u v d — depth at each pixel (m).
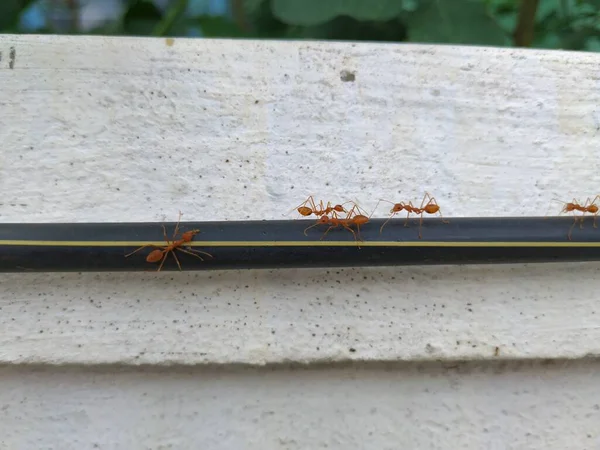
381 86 0.10
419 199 0.10
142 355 0.09
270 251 0.09
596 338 0.10
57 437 0.10
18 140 0.10
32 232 0.09
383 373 0.10
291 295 0.10
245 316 0.10
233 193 0.10
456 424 0.10
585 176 0.11
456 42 0.11
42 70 0.10
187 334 0.09
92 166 0.10
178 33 0.13
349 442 0.10
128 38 0.10
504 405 0.10
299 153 0.10
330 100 0.10
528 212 0.10
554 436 0.10
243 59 0.10
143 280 0.10
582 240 0.09
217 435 0.10
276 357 0.10
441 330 0.10
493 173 0.10
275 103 0.10
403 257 0.09
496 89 0.11
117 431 0.10
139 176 0.10
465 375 0.10
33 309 0.09
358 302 0.10
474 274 0.10
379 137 0.10
